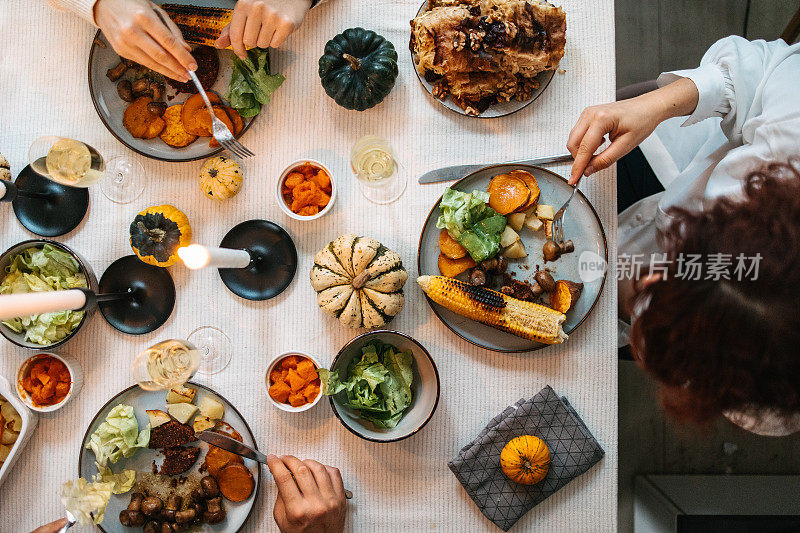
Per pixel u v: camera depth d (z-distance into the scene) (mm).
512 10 1105
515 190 1172
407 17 1241
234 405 1235
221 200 1246
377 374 1164
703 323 1189
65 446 1241
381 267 1114
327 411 1231
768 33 1296
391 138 1248
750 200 1168
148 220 1161
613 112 1112
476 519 1221
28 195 1226
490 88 1175
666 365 1214
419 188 1239
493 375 1226
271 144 1257
